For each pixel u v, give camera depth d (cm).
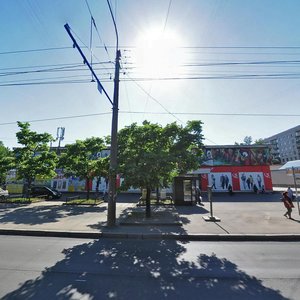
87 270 526
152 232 900
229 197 2477
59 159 2150
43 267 542
